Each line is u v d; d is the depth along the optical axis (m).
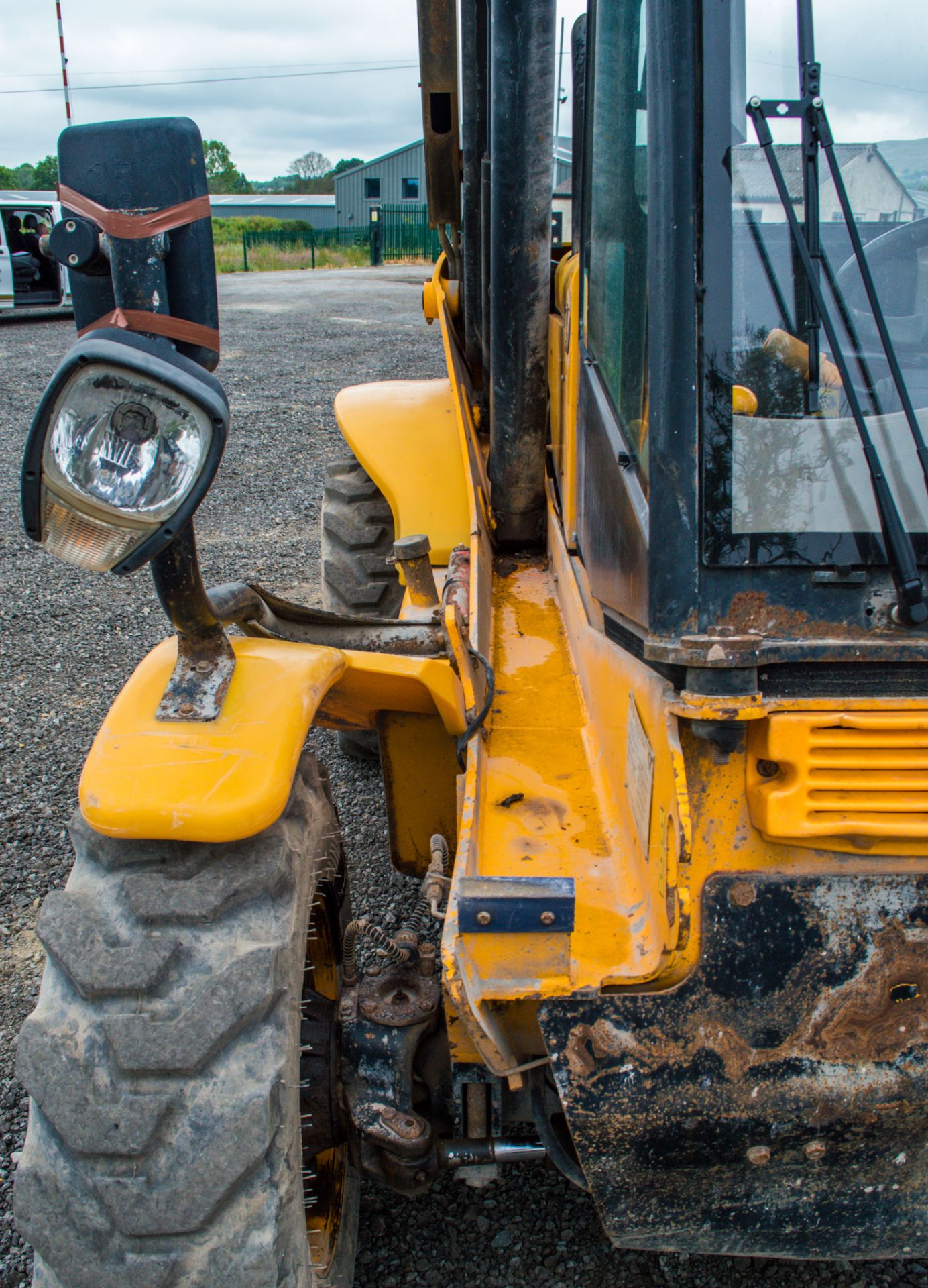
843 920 1.51
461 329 4.05
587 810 1.97
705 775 1.49
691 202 1.41
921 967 1.51
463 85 3.29
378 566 3.96
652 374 1.45
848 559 1.44
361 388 4.08
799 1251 1.63
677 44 1.39
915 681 1.43
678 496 1.43
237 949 1.59
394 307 18.34
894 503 1.41
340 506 4.04
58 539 1.45
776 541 1.44
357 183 44.09
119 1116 1.47
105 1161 1.48
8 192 17.55
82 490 1.39
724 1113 1.53
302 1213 1.60
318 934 2.20
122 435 1.39
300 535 6.82
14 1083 2.65
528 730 2.26
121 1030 1.50
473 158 3.38
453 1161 1.84
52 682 4.82
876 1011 1.52
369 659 2.02
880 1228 1.61
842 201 1.45
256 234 34.22
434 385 4.03
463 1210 2.29
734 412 1.43
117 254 1.44
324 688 1.87
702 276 1.42
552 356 3.22
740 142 1.42
